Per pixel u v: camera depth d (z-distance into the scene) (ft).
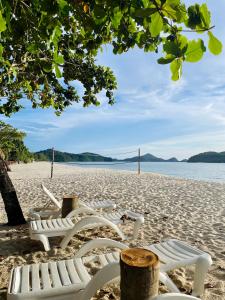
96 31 7.80
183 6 4.68
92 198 38.37
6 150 119.34
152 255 8.39
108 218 19.36
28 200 36.86
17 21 8.19
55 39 7.88
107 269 8.73
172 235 20.39
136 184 54.13
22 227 22.13
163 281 10.08
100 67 24.64
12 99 23.48
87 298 8.87
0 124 105.70
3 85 20.34
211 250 17.37
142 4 5.59
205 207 31.17
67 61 22.95
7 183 23.06
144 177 72.08
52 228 16.94
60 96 26.08
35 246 17.72
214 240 19.25
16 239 19.21
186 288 12.37
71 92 25.98
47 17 7.57
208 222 24.35
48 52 10.52
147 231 21.30
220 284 12.76
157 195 39.93
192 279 13.25
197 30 4.73
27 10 7.80
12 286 9.48
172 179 66.23
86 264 14.40
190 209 30.01
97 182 58.54
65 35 15.15
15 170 112.78
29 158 197.47
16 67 15.64
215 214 27.63
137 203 33.81
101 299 11.50
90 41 11.20
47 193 24.12
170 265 11.11
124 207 31.55
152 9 4.70
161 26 4.84
